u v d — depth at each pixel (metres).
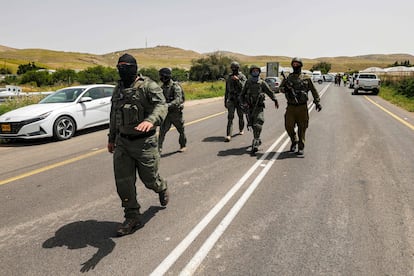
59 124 9.32
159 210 4.36
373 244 3.49
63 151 7.93
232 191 5.02
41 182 5.56
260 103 7.10
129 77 3.47
